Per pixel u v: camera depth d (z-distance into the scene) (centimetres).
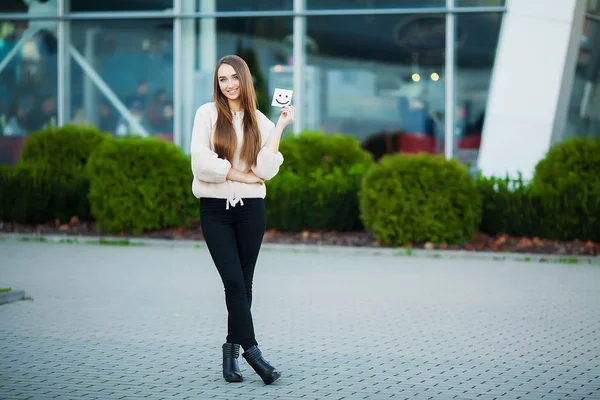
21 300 1020
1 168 1673
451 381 688
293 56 1867
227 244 683
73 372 705
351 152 1631
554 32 1700
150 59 1942
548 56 1708
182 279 1178
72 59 1977
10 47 2003
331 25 1848
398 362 748
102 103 1969
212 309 979
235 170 681
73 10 1969
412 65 1814
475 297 1065
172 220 1568
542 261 1379
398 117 1827
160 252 1435
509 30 1722
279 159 689
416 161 1466
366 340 834
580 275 1240
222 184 680
